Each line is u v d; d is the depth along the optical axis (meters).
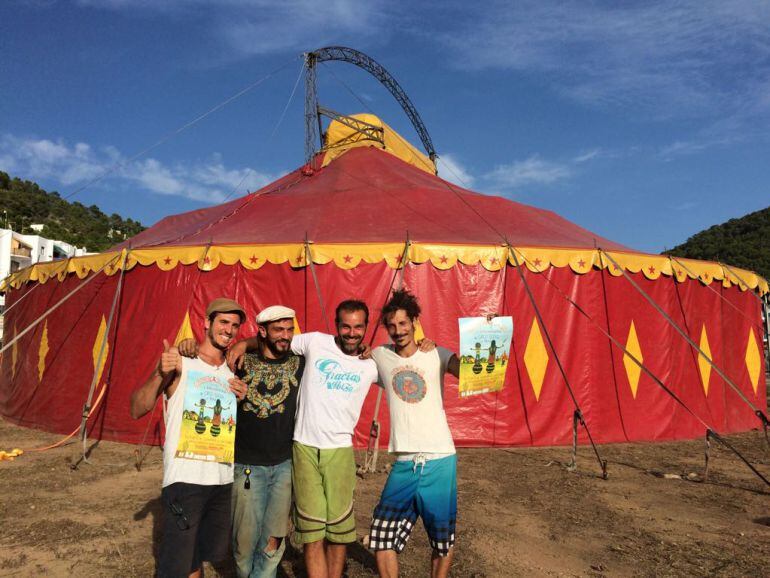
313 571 3.50
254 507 3.60
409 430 3.55
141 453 8.41
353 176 13.57
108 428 9.48
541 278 9.63
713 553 4.82
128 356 9.58
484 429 9.21
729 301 11.39
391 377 3.66
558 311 9.64
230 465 3.39
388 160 14.77
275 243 9.41
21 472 7.30
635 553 4.82
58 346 10.53
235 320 3.44
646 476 7.41
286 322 3.65
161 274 9.66
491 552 4.82
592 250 9.84
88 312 10.20
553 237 10.73
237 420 3.66
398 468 3.57
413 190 12.34
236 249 9.45
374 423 7.45
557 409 9.45
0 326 26.45
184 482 3.21
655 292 10.35
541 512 5.91
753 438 10.26
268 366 3.75
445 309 9.29
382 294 9.23
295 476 3.61
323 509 3.57
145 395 3.19
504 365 4.38
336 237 9.78
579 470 7.70
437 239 9.70
